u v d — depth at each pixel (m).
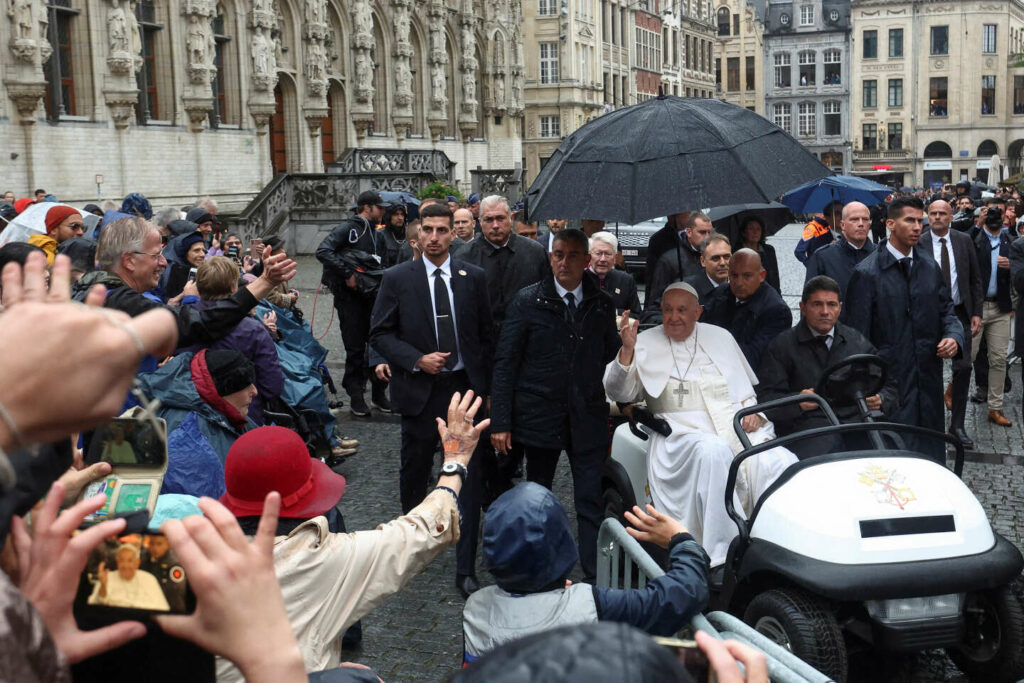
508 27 52.94
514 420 5.93
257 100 32.91
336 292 10.44
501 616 2.96
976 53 79.81
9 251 5.00
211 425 4.67
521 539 2.91
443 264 6.34
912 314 6.95
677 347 5.67
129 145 27.30
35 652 1.01
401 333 6.28
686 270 7.67
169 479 4.23
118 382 1.15
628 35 68.94
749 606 4.45
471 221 9.64
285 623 1.36
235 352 4.73
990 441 9.50
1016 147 82.19
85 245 6.43
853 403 5.85
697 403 5.53
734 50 87.81
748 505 5.14
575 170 5.29
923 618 4.25
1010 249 9.61
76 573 1.35
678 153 5.13
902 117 82.06
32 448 1.34
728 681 1.47
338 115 39.41
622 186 5.11
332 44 38.44
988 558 4.25
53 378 1.11
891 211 7.02
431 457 6.42
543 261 7.57
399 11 42.19
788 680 2.67
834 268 8.18
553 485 8.23
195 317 4.65
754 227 9.28
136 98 26.78
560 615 2.93
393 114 42.72
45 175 24.41
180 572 1.36
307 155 36.56
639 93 71.19
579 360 5.83
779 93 86.00
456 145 49.22
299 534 2.64
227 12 32.06
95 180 26.09
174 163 29.20
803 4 84.62
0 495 1.28
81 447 3.71
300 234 30.92
